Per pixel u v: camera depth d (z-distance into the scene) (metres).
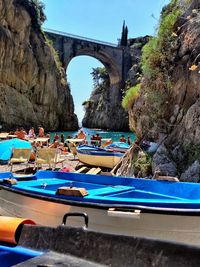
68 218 6.00
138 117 12.98
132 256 2.04
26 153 15.41
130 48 93.44
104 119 95.62
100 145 25.64
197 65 10.45
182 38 11.93
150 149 11.01
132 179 7.69
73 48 84.00
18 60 55.88
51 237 2.56
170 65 11.97
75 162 19.55
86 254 2.24
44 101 62.59
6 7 52.97
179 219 5.35
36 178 8.48
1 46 51.59
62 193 6.22
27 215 6.72
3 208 7.35
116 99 92.12
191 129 9.88
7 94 53.25
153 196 7.01
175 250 1.89
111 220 5.63
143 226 5.49
